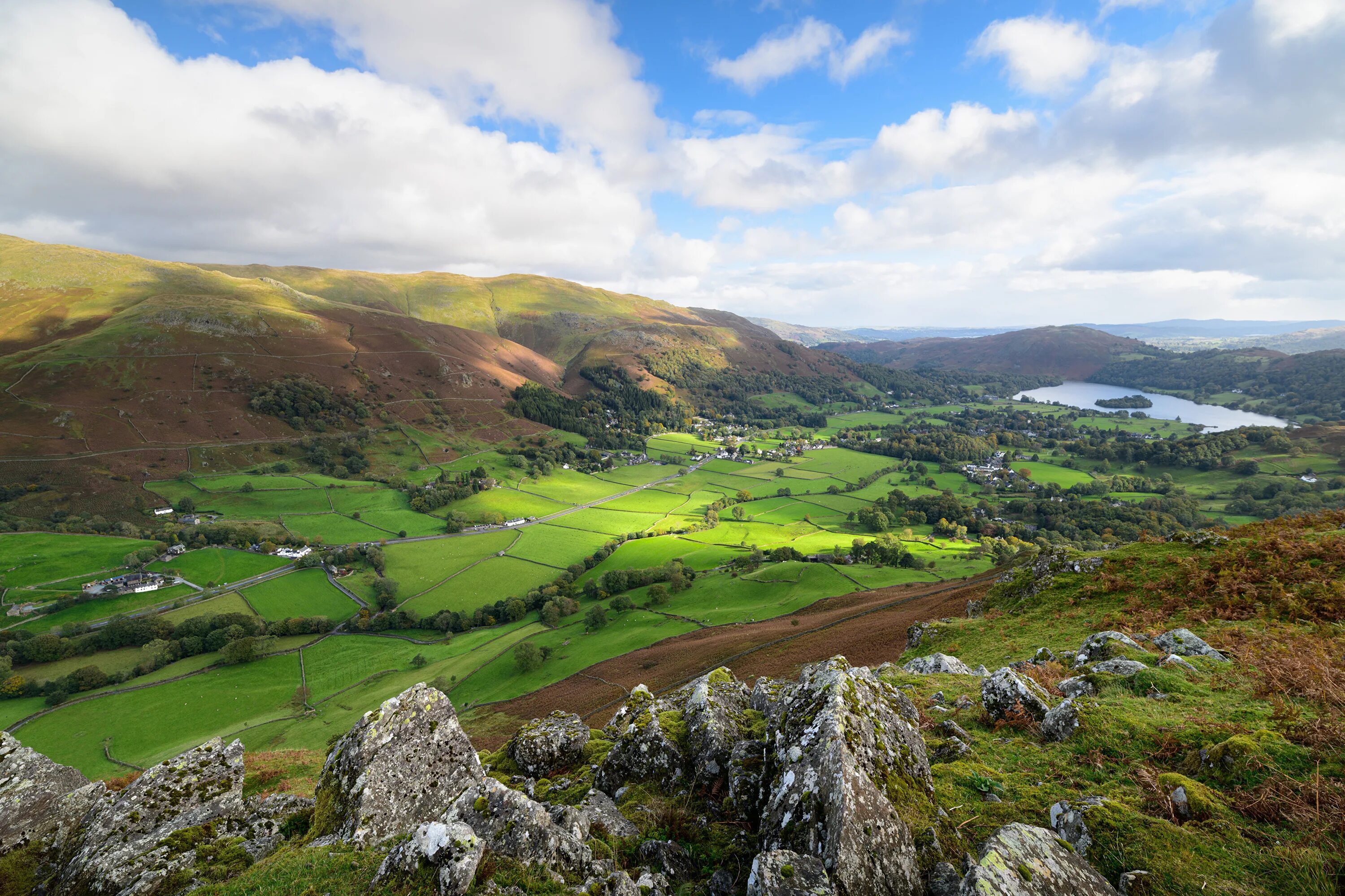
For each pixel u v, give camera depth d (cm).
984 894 503
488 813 815
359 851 825
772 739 950
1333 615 1700
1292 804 641
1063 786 866
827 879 622
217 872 892
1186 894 564
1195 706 1036
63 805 1064
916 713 1243
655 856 836
